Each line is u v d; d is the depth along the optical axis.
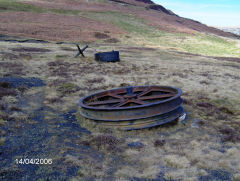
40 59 21.31
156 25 66.06
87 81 14.34
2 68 15.19
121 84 13.75
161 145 6.20
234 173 4.93
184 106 9.92
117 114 7.04
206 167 5.14
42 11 59.28
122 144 6.21
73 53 26.69
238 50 49.16
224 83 14.91
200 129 7.52
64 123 7.56
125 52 32.34
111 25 57.56
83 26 50.88
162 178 4.68
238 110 9.75
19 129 6.62
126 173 4.81
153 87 9.93
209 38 61.00
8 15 47.91
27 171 4.64
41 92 11.34
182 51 42.22
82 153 5.54
